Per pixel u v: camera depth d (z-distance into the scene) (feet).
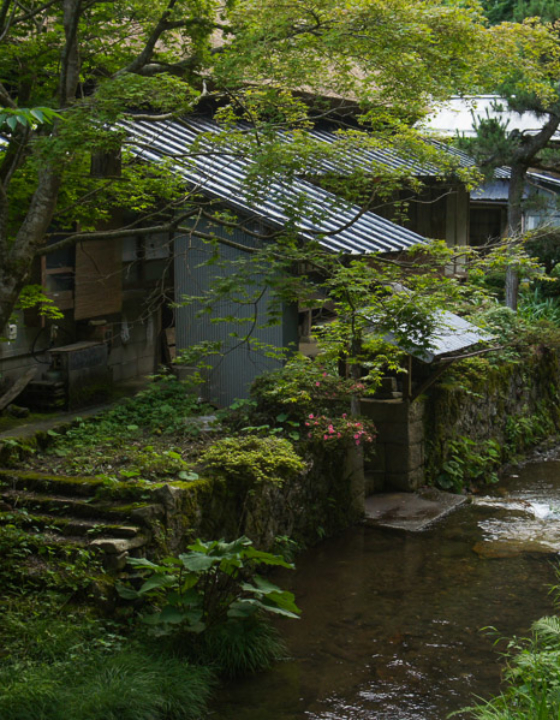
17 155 25.54
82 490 28.48
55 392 36.40
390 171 27.02
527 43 31.55
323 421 34.73
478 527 37.50
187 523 27.91
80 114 23.11
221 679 23.68
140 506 26.76
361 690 23.22
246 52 26.43
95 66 31.32
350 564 32.78
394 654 25.38
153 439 33.99
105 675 21.48
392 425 41.55
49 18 34.68
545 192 78.28
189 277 39.70
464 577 31.55
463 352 44.60
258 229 37.35
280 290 24.68
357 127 54.85
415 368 41.91
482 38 28.12
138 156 32.01
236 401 37.45
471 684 23.54
